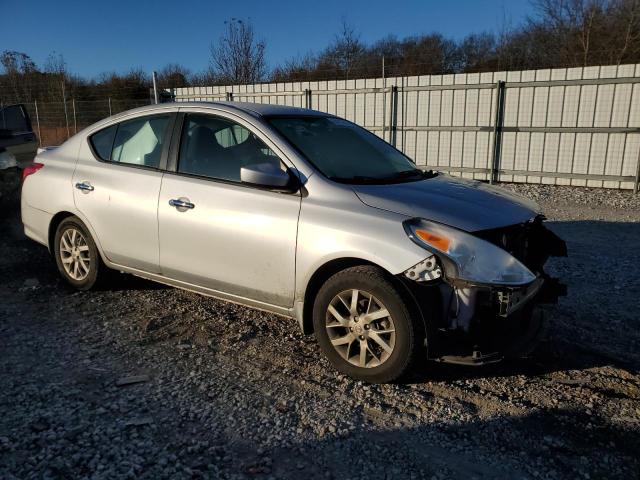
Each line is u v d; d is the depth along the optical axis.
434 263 3.04
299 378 3.42
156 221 4.12
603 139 11.33
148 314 4.41
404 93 13.32
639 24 24.17
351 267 3.33
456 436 2.83
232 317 4.39
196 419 2.93
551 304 3.73
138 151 4.43
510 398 3.20
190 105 4.26
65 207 4.75
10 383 3.26
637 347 3.90
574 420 2.97
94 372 3.44
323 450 2.69
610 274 5.59
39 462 2.53
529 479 2.50
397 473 2.53
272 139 3.76
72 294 4.86
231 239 3.73
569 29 26.17
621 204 9.84
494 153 12.51
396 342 3.19
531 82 11.80
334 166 3.74
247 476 2.48
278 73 24.89
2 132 8.58
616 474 2.53
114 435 2.75
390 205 3.30
